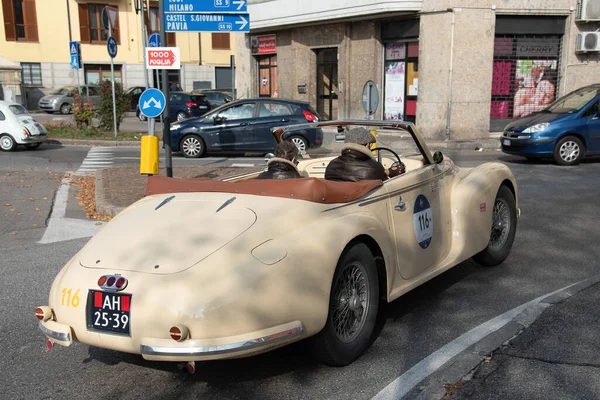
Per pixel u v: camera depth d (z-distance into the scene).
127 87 40.09
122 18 39.53
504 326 4.39
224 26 9.80
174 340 3.14
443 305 5.00
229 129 15.97
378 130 5.29
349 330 3.96
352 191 4.04
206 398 3.59
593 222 7.73
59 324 3.47
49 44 38.59
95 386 3.78
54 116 32.31
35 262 6.62
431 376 3.69
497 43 19.20
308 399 3.53
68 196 10.55
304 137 5.72
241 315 3.19
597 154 13.44
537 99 19.88
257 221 3.61
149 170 9.90
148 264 3.38
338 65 22.05
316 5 21.31
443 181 5.27
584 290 5.11
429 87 19.23
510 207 6.10
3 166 14.39
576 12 19.19
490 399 3.37
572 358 3.84
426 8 18.81
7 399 3.63
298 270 3.42
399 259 4.42
